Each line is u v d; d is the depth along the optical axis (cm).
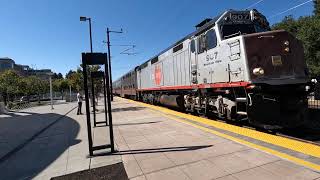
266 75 838
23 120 1653
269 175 464
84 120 1467
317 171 462
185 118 1205
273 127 791
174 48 1569
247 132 784
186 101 1439
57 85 7394
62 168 591
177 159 592
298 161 515
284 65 855
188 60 1337
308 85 861
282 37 867
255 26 1039
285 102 829
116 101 3238
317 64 2595
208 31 1091
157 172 524
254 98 813
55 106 3048
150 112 1603
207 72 1116
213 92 1102
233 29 1019
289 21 3238
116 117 1453
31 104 3597
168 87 1709
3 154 745
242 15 1041
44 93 6266
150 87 2259
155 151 670
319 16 2631
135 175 517
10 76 4747
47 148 798
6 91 3828
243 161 543
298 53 913
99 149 679
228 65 941
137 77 2878
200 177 482
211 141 723
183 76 1419
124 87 4144
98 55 694
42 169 595
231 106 950
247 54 853
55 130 1148
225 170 504
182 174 503
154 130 959
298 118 838
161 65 1881
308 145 616
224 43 966
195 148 666
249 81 830
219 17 1041
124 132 964
